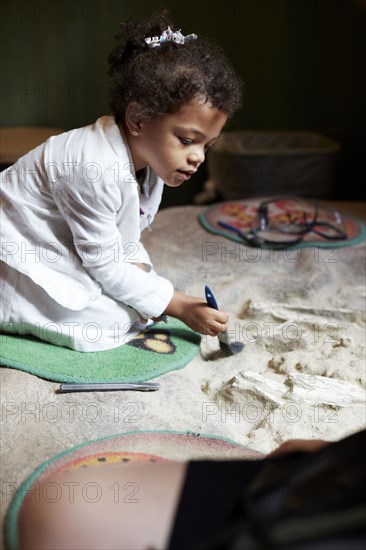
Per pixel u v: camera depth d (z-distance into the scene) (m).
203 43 1.72
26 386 1.68
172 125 1.63
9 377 1.71
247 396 1.77
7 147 3.21
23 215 1.80
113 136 1.73
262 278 2.34
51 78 3.69
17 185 1.80
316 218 2.79
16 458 1.46
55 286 1.79
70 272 1.83
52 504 1.04
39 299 1.84
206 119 1.62
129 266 1.82
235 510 0.85
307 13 3.77
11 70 3.63
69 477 1.13
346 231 2.70
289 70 3.88
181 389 1.75
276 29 3.79
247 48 3.82
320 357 1.94
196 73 1.59
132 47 1.73
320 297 2.29
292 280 2.34
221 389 1.81
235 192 3.61
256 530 0.73
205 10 3.72
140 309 1.86
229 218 2.81
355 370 1.87
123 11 3.63
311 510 0.76
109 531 0.95
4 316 1.85
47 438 1.52
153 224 2.80
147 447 1.46
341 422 1.68
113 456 1.40
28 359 1.77
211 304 1.90
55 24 3.59
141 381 1.75
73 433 1.54
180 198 4.03
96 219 1.73
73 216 1.74
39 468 1.38
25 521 1.06
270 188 3.58
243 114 3.95
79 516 0.98
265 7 3.75
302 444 1.15
